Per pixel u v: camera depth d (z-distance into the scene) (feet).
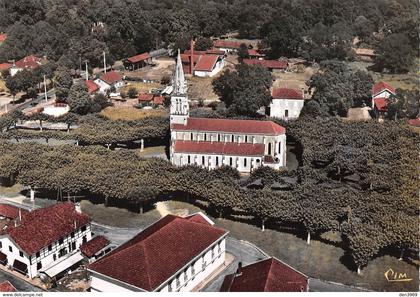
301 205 495.00
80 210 520.83
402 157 602.85
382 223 466.70
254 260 461.37
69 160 605.31
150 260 380.58
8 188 604.08
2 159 597.52
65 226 464.65
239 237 500.33
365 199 514.68
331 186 574.97
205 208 553.23
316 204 501.97
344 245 476.54
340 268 448.24
